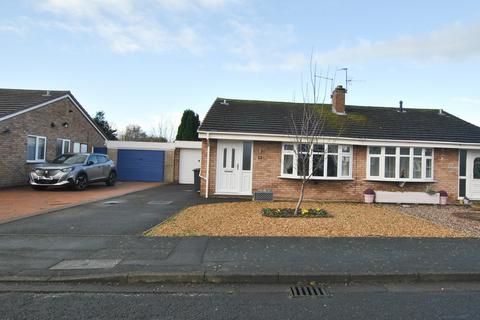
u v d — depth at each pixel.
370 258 6.78
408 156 16.08
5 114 17.00
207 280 5.81
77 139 23.39
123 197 15.52
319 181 15.83
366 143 15.76
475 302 5.12
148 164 25.89
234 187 15.88
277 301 5.08
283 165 15.86
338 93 18.72
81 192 17.02
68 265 6.17
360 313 4.70
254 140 15.68
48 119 20.23
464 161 16.59
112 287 5.52
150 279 5.75
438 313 4.71
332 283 5.88
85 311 4.62
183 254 6.82
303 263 6.41
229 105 18.92
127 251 6.99
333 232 8.87
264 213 11.06
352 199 15.99
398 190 16.03
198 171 18.11
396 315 4.64
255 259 6.59
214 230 8.84
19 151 18.06
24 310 4.63
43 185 16.61
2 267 6.07
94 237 8.08
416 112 20.00
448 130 17.30
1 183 17.02
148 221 10.02
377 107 20.44
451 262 6.60
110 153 25.95
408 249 7.43
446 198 15.61
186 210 11.88
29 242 7.59
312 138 12.29
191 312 4.64
